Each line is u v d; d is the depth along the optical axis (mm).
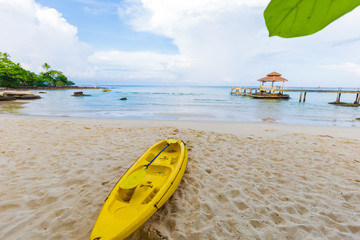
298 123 13508
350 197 3992
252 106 25203
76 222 3172
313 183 4500
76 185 4195
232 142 7586
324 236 3023
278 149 6828
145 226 3109
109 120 12148
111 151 6211
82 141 7145
